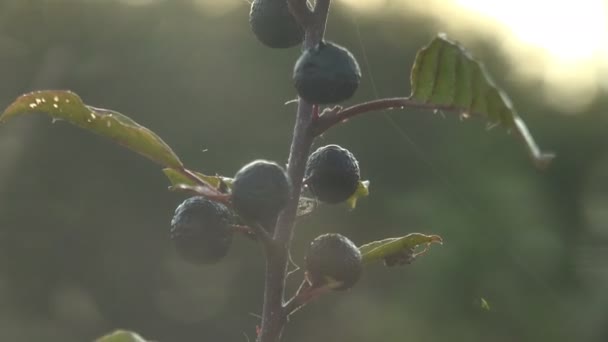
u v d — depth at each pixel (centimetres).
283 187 247
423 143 2011
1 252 1600
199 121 1844
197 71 1853
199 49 1870
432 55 252
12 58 1709
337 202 283
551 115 2548
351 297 1816
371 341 1762
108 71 1778
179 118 1838
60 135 1659
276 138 1850
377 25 2242
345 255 267
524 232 1895
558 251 1900
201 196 268
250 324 1770
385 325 1756
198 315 1758
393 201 1881
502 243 1866
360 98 1983
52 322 1603
